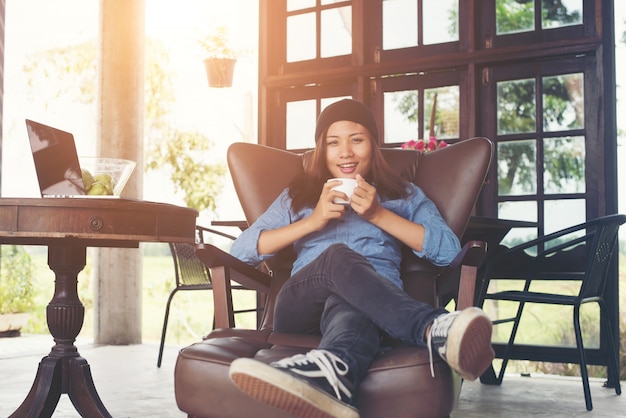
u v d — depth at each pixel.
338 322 1.72
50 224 1.98
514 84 4.29
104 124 5.25
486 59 4.29
